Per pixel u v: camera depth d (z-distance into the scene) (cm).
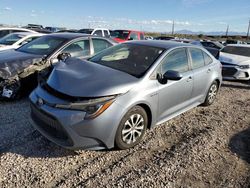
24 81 535
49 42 619
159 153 373
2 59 540
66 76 365
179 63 466
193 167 343
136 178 310
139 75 388
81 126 319
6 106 507
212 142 417
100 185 293
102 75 370
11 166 315
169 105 436
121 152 367
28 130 410
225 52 1082
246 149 411
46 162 329
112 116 332
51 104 330
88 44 649
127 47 473
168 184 304
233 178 329
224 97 721
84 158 345
